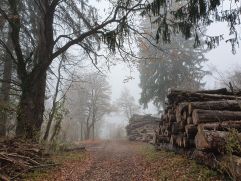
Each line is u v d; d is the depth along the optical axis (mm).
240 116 8578
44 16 15516
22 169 9148
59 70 18797
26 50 18766
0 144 9484
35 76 14875
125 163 13008
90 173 10922
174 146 12344
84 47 17031
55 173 10055
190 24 12203
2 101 15023
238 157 6324
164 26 12359
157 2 11250
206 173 7668
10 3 14234
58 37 16297
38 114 14836
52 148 14078
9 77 19844
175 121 11961
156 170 9977
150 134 25656
